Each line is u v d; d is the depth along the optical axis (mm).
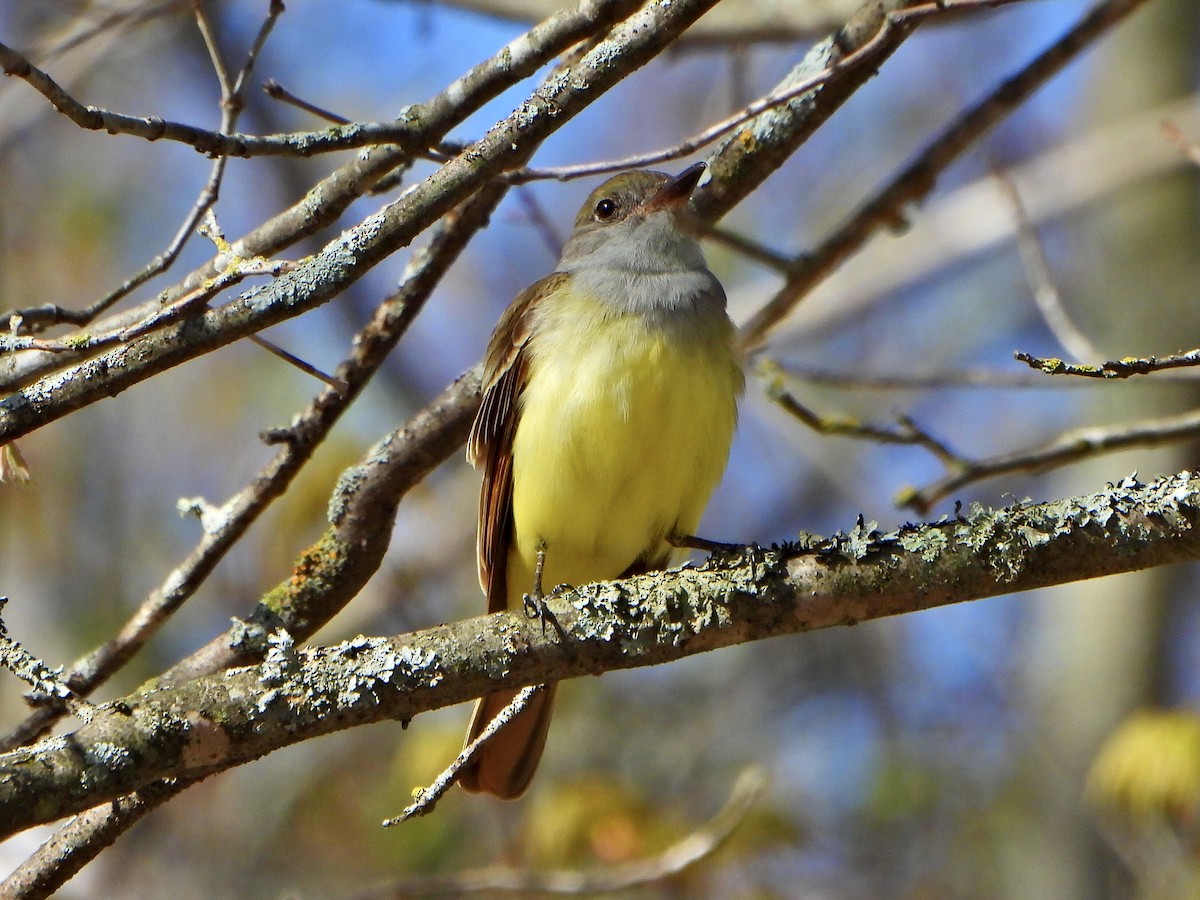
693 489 7891
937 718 15945
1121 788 11242
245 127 16328
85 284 15953
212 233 5977
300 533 12766
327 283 5758
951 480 9023
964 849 14562
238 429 16094
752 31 10820
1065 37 9055
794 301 9453
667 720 15086
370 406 16516
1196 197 15148
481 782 7891
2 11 15609
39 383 5895
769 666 16031
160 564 15000
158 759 5375
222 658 7531
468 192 5754
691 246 8344
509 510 8172
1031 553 5711
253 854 13453
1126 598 14344
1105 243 15539
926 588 5781
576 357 7793
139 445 15578
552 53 5879
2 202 15992
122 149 16594
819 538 6004
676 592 5902
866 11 7789
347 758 14320
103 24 9766
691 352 7746
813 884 14297
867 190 18844
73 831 6270
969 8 6238
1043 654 14828
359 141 5906
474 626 5832
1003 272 18703
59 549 14109
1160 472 14125
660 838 11766
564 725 14352
